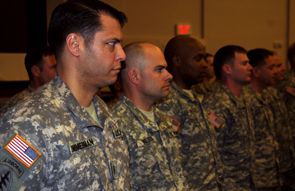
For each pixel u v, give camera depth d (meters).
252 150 2.28
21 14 5.80
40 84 2.40
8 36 5.77
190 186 1.83
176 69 2.07
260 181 2.56
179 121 1.90
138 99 1.56
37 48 2.39
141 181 1.40
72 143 0.93
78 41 0.98
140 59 1.53
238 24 4.89
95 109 1.12
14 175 0.80
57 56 1.03
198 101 2.01
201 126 1.93
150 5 4.25
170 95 1.94
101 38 0.99
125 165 1.13
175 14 4.44
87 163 0.95
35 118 0.87
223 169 2.17
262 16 5.06
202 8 4.63
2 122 0.90
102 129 1.08
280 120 2.98
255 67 2.79
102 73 1.01
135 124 1.48
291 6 5.21
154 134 1.51
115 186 1.04
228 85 2.37
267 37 5.12
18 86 4.53
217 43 4.75
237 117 2.21
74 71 1.01
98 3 1.01
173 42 2.09
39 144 0.85
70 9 0.98
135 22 4.17
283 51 5.25
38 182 0.84
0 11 5.69
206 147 1.91
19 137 0.83
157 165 1.45
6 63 4.34
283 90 3.37
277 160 2.67
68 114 0.97
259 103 2.66
